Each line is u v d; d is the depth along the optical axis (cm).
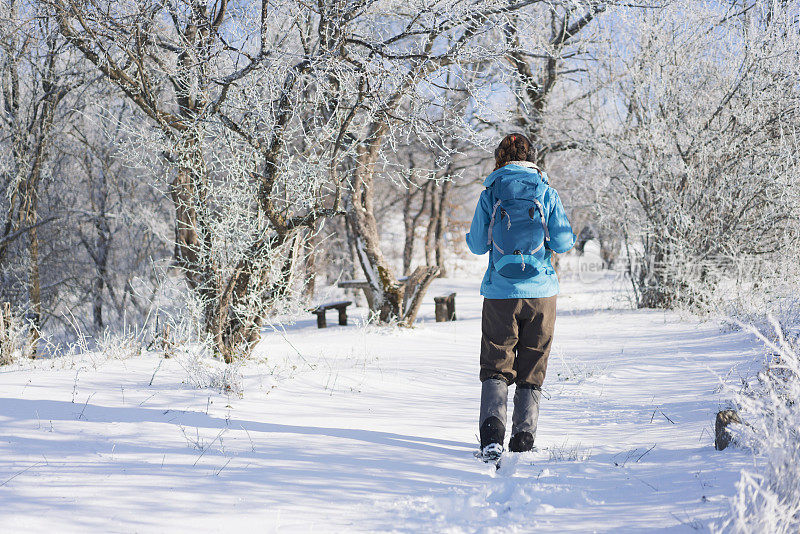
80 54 1127
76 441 362
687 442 384
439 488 302
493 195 400
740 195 1225
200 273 721
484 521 249
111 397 482
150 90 668
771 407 295
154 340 738
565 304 1725
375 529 239
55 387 506
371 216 1259
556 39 1348
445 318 1566
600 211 1441
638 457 360
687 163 1287
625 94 1388
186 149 693
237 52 684
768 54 1176
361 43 665
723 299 1166
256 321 738
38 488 276
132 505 258
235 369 584
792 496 224
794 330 689
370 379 656
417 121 688
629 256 1452
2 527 229
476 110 762
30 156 1391
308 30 757
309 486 293
